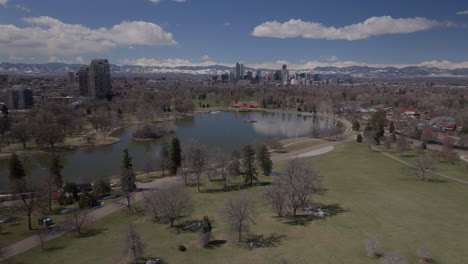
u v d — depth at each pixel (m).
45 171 139.88
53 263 62.12
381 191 101.12
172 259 62.03
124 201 96.94
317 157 153.62
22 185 87.62
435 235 68.81
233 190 107.62
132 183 105.62
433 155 147.38
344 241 67.06
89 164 151.25
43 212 89.50
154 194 84.19
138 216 85.88
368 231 71.75
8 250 65.50
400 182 111.06
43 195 93.25
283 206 85.69
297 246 65.44
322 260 59.16
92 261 62.41
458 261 57.66
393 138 182.38
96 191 101.88
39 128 186.12
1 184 121.88
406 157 148.62
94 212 89.00
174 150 127.25
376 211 84.06
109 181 115.19
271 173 127.31
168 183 114.06
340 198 95.25
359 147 175.38
